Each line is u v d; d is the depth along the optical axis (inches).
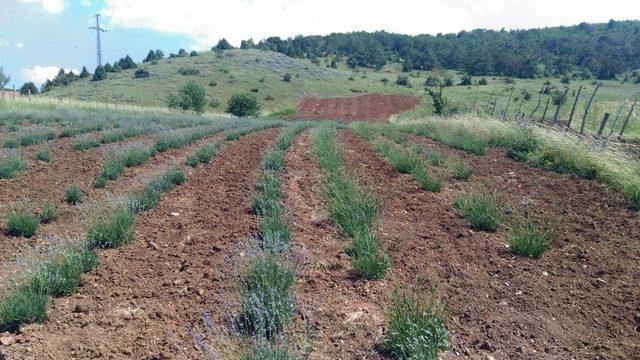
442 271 214.4
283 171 426.9
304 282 196.4
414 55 6190.9
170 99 2146.9
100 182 365.7
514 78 4284.0
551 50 5644.7
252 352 133.0
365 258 206.2
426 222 286.2
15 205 305.4
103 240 240.2
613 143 474.6
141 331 160.6
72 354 146.0
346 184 337.7
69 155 497.7
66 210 306.5
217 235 256.4
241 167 470.0
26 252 233.1
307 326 161.9
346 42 6998.0
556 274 215.5
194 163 466.3
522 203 331.6
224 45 5826.8
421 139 741.3
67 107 1518.2
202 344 137.2
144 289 191.8
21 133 630.5
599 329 170.2
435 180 391.2
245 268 193.2
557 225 284.2
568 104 2021.4
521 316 176.7
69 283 186.4
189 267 213.6
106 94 2910.9
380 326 165.5
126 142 614.9
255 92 3238.2
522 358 151.0
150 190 323.0
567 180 409.1
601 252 241.6
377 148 590.2
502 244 252.4
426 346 138.7
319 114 2650.1
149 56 5236.2
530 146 527.5
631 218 299.9
